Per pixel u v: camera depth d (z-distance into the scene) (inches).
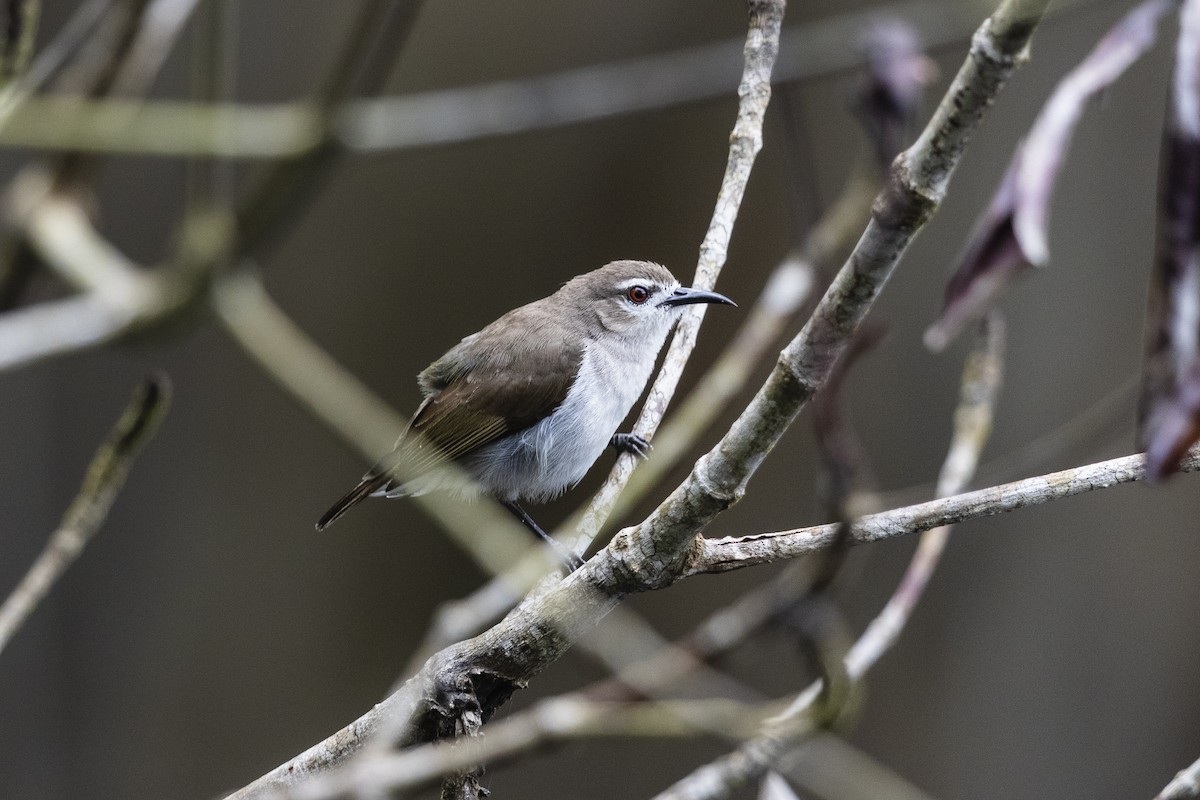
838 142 562.3
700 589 584.7
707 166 606.2
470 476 406.0
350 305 637.9
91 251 444.1
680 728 247.8
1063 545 526.6
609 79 401.1
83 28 356.5
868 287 170.6
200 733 619.2
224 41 387.9
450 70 615.5
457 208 631.2
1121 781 507.5
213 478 641.0
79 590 624.4
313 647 633.0
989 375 255.1
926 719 534.0
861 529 202.7
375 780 192.5
